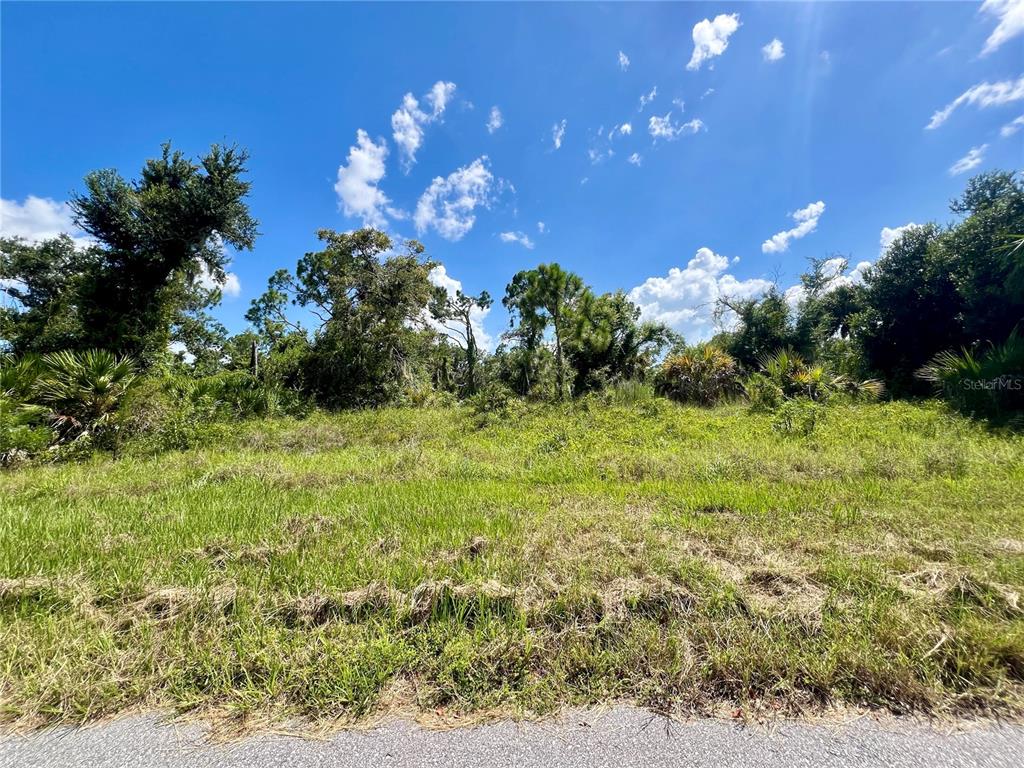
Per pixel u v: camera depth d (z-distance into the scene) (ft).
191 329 65.98
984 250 31.73
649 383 48.91
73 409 24.03
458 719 5.12
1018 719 5.05
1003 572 7.71
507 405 37.24
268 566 8.51
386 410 44.27
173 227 42.65
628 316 64.75
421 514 11.55
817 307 58.34
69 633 6.57
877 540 9.33
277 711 5.25
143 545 9.62
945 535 9.48
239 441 25.61
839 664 5.65
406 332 55.26
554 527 10.46
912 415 24.90
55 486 15.66
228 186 44.19
